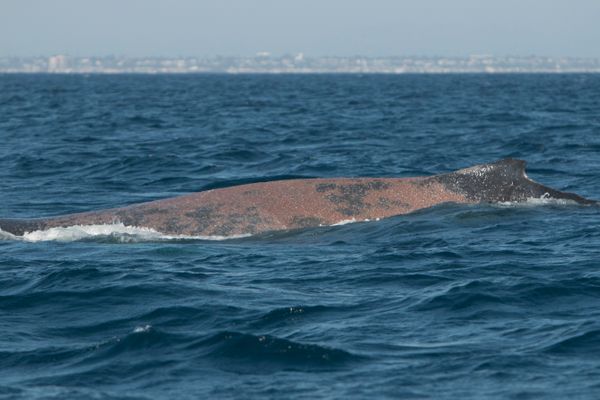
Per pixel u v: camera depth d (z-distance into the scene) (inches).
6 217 3245.6
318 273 2311.8
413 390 1515.7
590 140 5748.0
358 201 2891.2
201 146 5605.3
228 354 1697.8
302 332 1833.2
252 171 4451.3
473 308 1972.2
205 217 2797.7
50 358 1712.6
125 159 4741.6
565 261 2370.8
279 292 2132.1
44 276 2276.1
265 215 2812.5
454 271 2297.0
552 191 3061.0
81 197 3673.7
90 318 1966.0
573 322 1855.3
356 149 5378.9
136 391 1537.9
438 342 1755.7
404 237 2672.2
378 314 1946.4
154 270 2342.5
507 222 2827.3
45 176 4296.3
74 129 7224.4
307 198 2876.5
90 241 2716.5
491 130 6756.9
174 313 1971.0
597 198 3516.2
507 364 1620.3
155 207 2856.8
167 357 1694.1
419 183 2984.7
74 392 1529.3
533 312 1946.4
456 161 4756.4
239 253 2546.8
